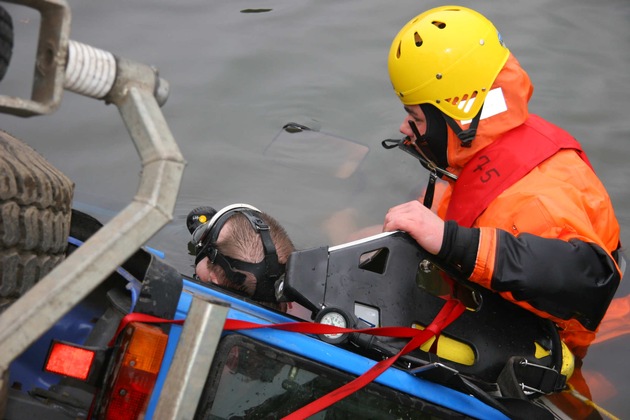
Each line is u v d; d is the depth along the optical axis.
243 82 4.11
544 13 4.73
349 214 3.40
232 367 1.75
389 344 2.03
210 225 2.25
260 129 3.86
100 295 2.03
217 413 1.75
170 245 3.25
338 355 1.87
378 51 4.40
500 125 2.43
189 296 1.83
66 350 1.64
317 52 4.37
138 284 1.90
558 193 2.28
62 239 1.82
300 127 3.84
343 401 1.90
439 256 2.13
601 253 2.14
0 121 3.69
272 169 3.62
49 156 3.54
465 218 2.42
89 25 4.39
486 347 2.15
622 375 2.66
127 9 4.63
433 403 1.97
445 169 2.64
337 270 2.06
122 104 1.25
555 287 2.09
